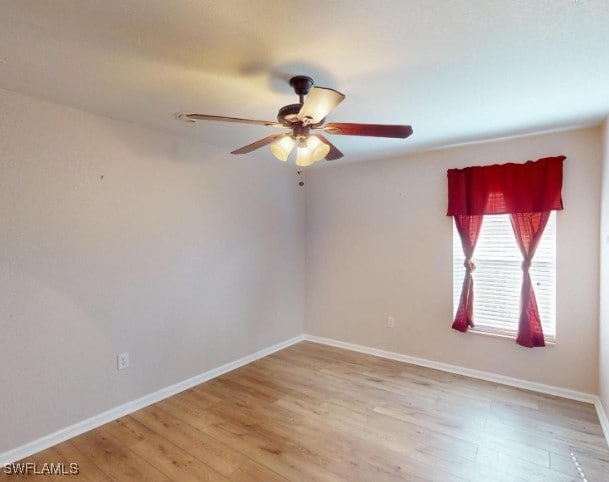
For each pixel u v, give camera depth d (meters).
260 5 1.33
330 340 4.35
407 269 3.75
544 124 2.74
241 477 1.98
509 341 3.19
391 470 2.03
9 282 2.11
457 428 2.47
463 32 1.53
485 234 3.31
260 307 3.90
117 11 1.37
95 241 2.50
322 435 2.38
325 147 2.03
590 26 1.48
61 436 2.33
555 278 3.00
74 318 2.40
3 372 2.09
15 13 1.38
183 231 3.09
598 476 1.98
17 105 2.14
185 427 2.49
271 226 4.04
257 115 2.54
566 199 2.92
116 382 2.63
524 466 2.06
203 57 1.73
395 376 3.38
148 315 2.84
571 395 2.93
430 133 2.96
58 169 2.31
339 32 1.52
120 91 2.12
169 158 2.97
